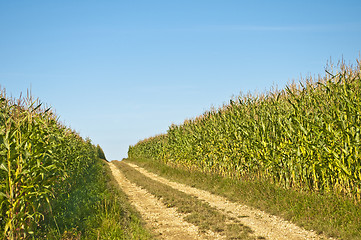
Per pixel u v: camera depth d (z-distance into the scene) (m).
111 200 12.34
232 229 8.56
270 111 13.62
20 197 6.44
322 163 9.91
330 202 9.09
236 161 15.17
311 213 8.96
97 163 35.34
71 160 14.41
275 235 8.16
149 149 36.88
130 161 44.88
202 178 17.56
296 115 11.46
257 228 8.81
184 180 19.02
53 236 7.33
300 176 11.11
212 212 10.50
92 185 16.52
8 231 6.34
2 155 6.52
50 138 8.92
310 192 10.33
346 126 9.38
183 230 8.89
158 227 9.30
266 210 10.50
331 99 10.48
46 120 9.78
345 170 8.94
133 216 10.27
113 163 43.12
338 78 10.52
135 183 19.08
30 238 6.93
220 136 17.19
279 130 12.66
